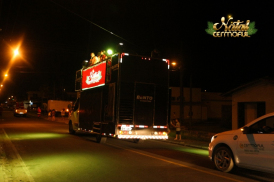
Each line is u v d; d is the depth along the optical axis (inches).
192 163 373.4
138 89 493.7
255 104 774.5
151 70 507.8
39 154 418.6
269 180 288.5
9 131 770.2
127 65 488.1
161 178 282.4
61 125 1090.7
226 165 315.6
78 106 695.1
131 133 483.8
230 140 313.0
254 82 746.2
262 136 283.0
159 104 510.3
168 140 684.7
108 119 503.5
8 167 331.0
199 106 1615.4
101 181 269.4
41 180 273.4
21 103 1787.6
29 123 1142.3
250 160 289.4
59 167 331.6
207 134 696.4
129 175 293.9
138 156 415.8
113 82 501.0
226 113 1032.2
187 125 1126.4
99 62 562.6
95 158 391.9
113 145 542.0
